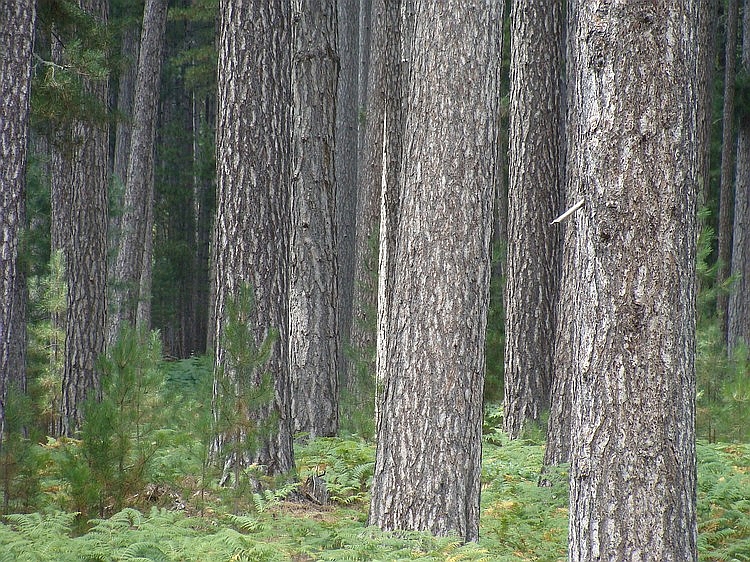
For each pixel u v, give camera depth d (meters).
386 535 7.80
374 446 13.01
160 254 46.56
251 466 9.83
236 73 10.66
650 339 5.52
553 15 15.38
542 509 10.02
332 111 14.98
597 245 5.70
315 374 14.55
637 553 5.43
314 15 14.85
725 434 12.72
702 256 14.20
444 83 8.46
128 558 6.88
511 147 15.49
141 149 28.00
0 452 9.11
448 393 8.13
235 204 10.60
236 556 7.11
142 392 9.61
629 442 5.51
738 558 8.44
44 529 7.74
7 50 9.19
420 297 8.32
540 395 14.82
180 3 47.31
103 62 15.63
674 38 5.57
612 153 5.63
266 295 10.59
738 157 28.36
